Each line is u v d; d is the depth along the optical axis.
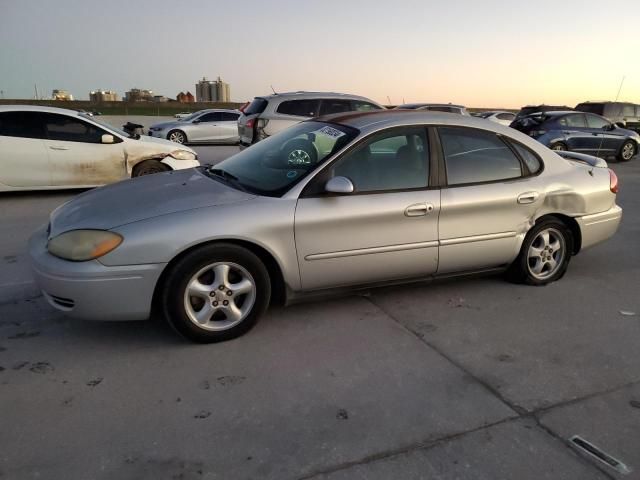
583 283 4.61
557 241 4.47
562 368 3.17
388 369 3.11
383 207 3.61
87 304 3.09
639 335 3.63
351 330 3.60
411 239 3.76
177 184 3.77
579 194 4.39
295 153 3.85
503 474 2.27
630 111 20.00
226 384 2.91
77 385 2.87
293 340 3.44
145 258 3.07
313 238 3.46
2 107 7.82
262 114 10.45
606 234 4.73
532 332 3.64
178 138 19.45
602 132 14.98
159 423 2.55
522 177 4.21
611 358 3.30
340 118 4.14
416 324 3.72
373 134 3.69
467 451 2.41
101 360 3.14
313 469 2.27
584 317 3.90
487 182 4.03
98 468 2.24
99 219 3.20
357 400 2.79
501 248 4.16
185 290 3.20
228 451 2.37
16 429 2.48
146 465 2.27
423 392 2.88
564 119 14.70
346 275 3.65
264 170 3.81
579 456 2.40
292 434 2.50
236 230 3.23
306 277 3.53
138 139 8.66
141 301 3.14
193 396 2.79
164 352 3.25
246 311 3.41
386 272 3.78
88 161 8.18
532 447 2.45
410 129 3.82
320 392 2.85
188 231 3.13
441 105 15.96
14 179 7.85
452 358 3.26
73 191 8.75
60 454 2.32
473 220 3.96
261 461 2.31
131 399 2.75
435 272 3.98
